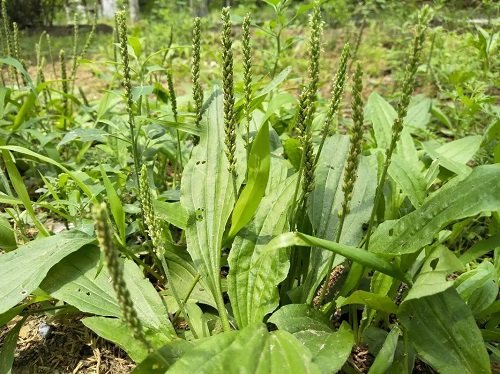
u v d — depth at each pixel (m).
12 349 1.67
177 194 2.41
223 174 1.95
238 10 10.12
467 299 1.72
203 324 1.71
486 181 1.43
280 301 1.86
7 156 1.91
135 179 2.40
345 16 7.88
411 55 1.28
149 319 1.67
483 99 2.98
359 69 1.26
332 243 1.34
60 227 2.68
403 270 1.75
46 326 1.99
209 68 6.63
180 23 9.23
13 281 1.64
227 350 1.21
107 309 1.68
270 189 2.07
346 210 1.46
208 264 1.76
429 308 1.42
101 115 3.07
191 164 2.00
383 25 7.81
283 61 6.16
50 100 3.54
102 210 0.94
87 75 6.54
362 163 2.05
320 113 3.25
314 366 1.18
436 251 1.40
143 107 3.49
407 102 1.34
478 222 2.57
